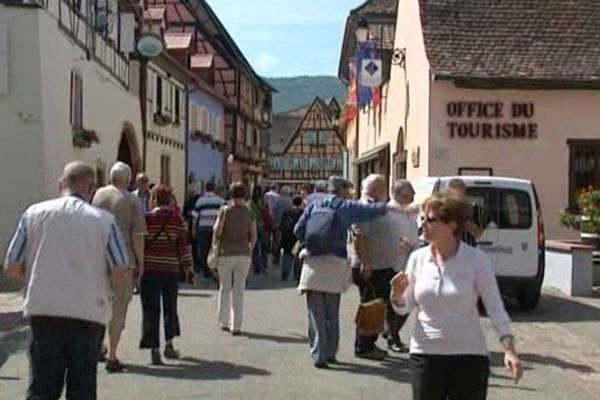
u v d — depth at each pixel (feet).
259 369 36.47
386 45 110.93
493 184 53.06
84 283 23.56
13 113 71.31
